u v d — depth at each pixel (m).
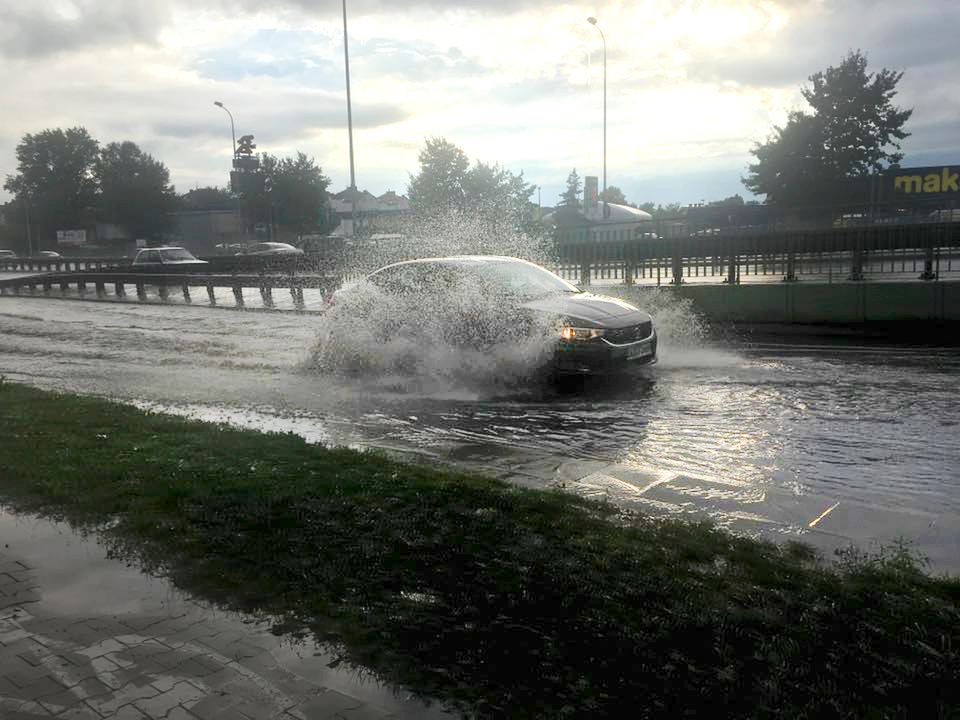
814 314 14.06
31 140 103.62
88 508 4.89
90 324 19.52
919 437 6.81
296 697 2.85
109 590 3.78
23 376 11.46
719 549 4.18
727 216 27.75
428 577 3.82
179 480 5.37
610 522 4.61
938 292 12.96
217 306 24.56
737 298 14.88
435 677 2.96
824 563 4.08
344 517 4.65
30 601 3.67
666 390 9.16
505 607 3.50
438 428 7.61
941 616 3.36
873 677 2.89
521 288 10.21
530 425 7.65
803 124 50.78
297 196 67.38
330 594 3.66
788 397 8.56
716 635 3.20
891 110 50.38
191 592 3.74
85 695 2.90
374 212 46.44
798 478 5.78
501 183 38.22
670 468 6.12
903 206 25.48
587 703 2.77
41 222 102.62
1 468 5.75
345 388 9.79
